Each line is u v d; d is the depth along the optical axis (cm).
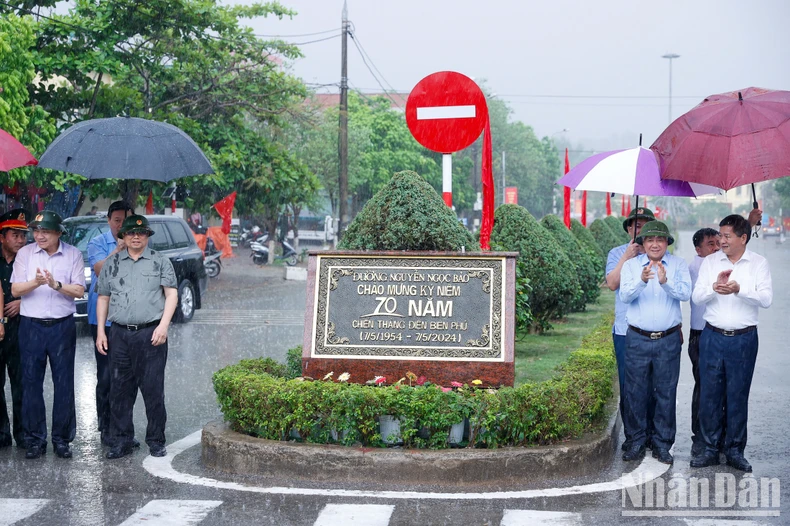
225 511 598
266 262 3712
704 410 725
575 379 774
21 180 1828
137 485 661
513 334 741
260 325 1784
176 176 772
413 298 752
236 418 723
